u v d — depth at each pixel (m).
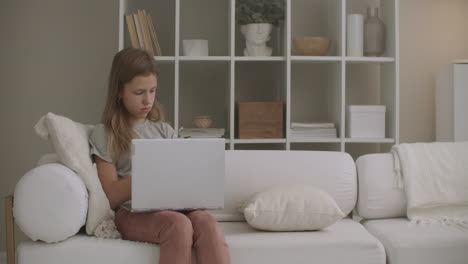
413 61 3.54
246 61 3.29
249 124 3.10
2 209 3.29
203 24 3.41
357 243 1.83
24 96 3.30
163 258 1.62
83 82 3.33
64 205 1.67
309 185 2.06
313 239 1.84
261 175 2.20
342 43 3.08
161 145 1.67
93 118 3.34
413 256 1.88
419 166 2.28
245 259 1.77
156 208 1.69
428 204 2.23
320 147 3.49
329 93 3.40
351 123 3.12
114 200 1.84
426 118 3.55
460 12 3.56
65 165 1.78
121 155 1.95
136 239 1.75
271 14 3.16
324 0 3.46
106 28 3.32
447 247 1.90
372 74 3.51
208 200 1.72
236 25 3.42
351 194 2.26
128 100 1.95
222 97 3.43
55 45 3.31
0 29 3.28
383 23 3.26
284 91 3.16
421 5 3.54
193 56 3.03
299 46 3.16
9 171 3.30
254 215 1.91
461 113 3.18
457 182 2.26
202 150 1.70
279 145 3.44
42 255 1.67
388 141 3.11
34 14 3.30
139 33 3.02
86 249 1.68
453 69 3.18
